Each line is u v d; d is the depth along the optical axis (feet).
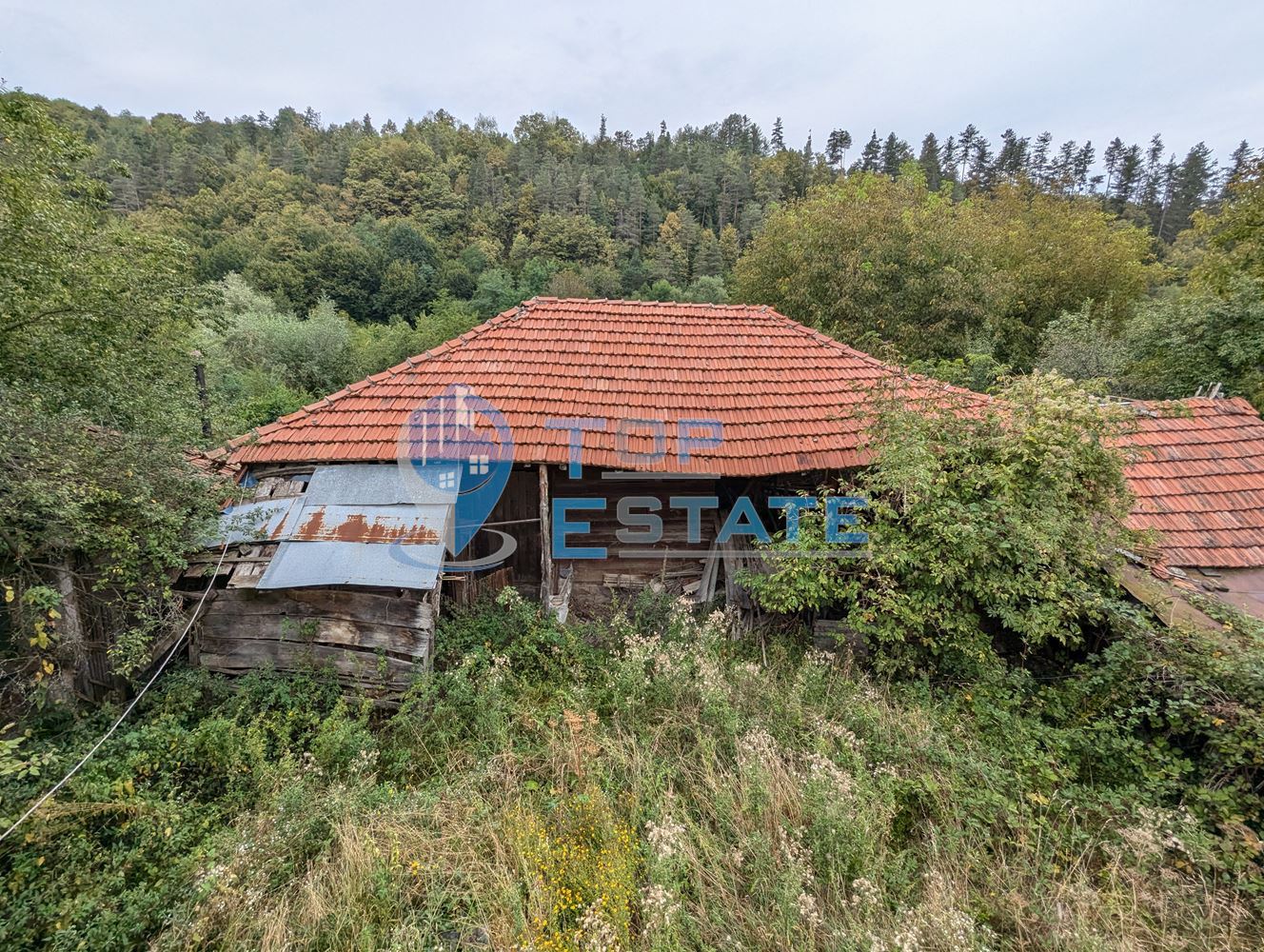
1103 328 53.01
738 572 22.09
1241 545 20.86
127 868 12.37
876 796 13.80
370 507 21.09
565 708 17.57
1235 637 15.35
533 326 28.25
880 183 67.62
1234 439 24.91
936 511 17.93
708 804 14.05
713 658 19.71
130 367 22.98
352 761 15.57
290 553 19.45
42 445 15.11
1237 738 13.65
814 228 60.44
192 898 11.59
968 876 12.62
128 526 16.76
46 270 20.26
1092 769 15.51
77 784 13.70
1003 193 88.63
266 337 72.54
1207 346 43.04
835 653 20.99
